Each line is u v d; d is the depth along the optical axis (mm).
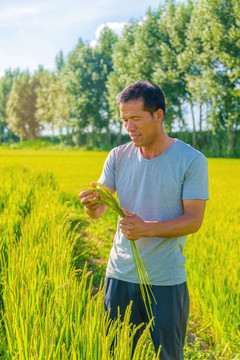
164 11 62969
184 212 2678
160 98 2562
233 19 51125
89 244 7410
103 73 83062
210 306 4715
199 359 4016
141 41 64562
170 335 2699
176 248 2746
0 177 11391
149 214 2770
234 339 4254
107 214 11086
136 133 2580
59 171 27359
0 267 4086
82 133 88250
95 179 21375
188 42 56719
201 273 5285
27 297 2574
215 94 52500
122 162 2908
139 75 64125
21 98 110938
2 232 5020
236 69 49000
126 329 2021
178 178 2668
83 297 2756
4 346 2658
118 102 2617
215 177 22500
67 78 84875
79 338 2283
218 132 58969
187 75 57219
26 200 8008
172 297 2697
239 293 4707
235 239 6648
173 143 2719
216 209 10461
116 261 2863
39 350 2215
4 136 130125
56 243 3736
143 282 2740
